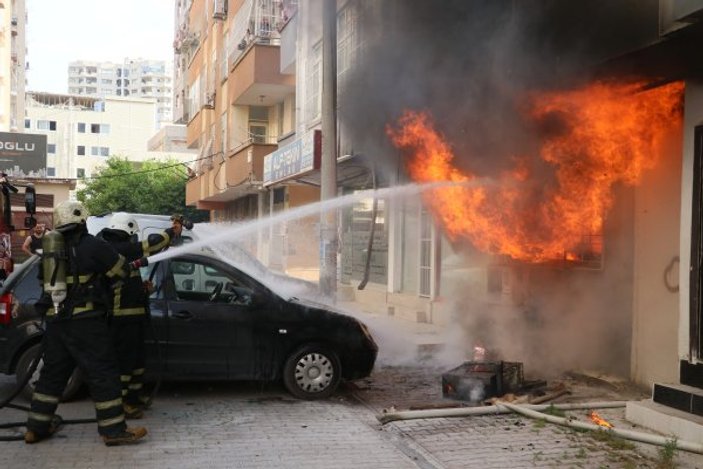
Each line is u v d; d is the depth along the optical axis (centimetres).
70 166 9025
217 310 623
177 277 638
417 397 660
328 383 646
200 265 641
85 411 574
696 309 535
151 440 501
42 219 2395
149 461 454
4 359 599
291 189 1909
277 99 2111
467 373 647
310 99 1556
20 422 533
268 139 2272
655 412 529
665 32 493
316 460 465
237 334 623
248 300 634
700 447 473
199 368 614
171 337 607
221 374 621
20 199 2298
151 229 848
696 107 543
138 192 4000
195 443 497
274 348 632
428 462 462
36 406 483
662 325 639
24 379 509
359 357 659
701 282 533
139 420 555
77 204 488
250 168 1883
